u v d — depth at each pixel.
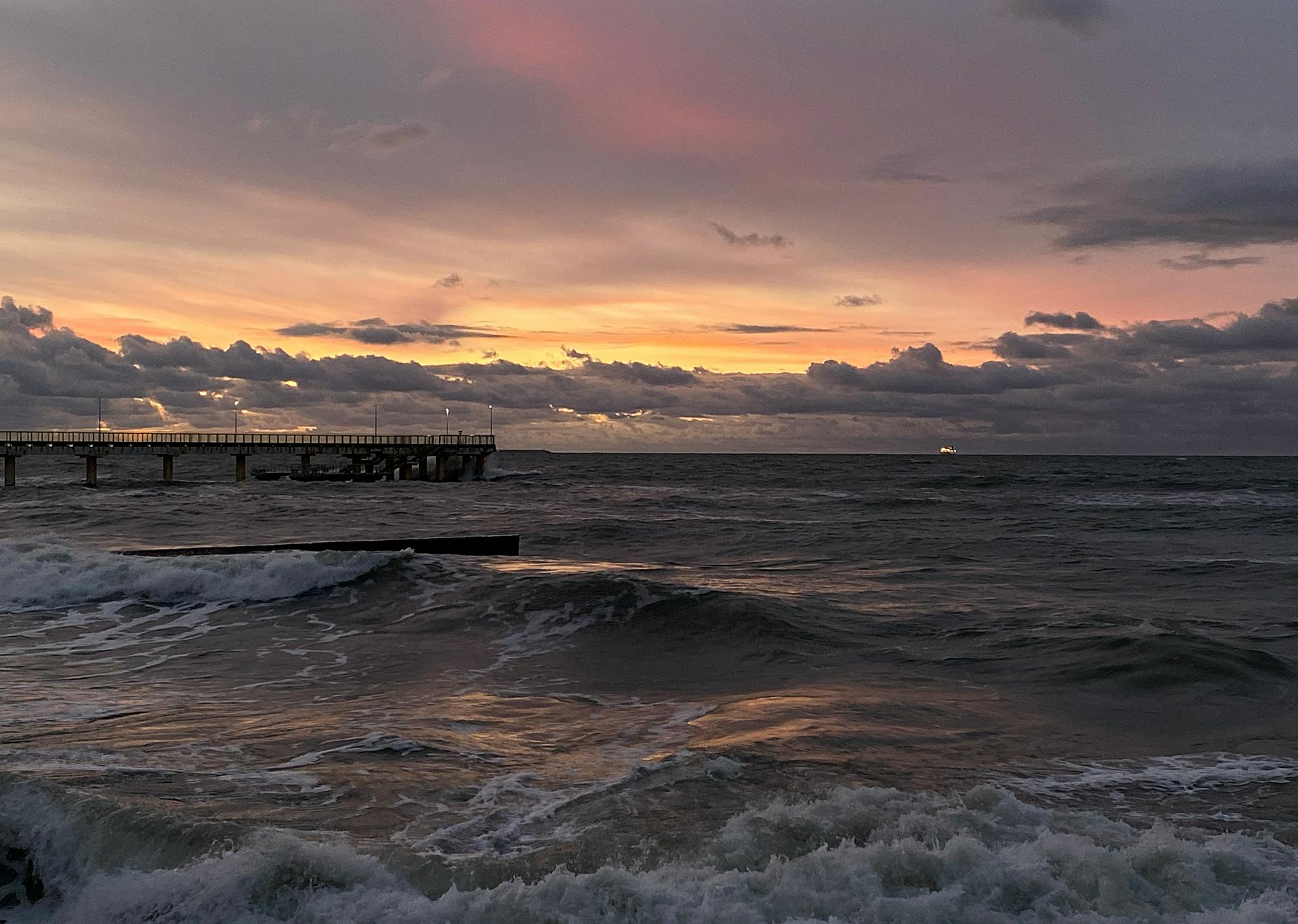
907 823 7.27
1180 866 6.54
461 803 8.42
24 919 6.31
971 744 10.34
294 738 10.44
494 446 87.62
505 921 5.92
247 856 6.50
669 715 11.88
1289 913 5.99
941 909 6.02
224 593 20.48
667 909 6.00
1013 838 7.09
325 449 76.44
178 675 14.28
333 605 19.75
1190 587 23.45
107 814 7.22
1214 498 63.31
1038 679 13.49
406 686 13.65
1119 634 15.30
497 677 14.40
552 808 8.28
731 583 23.14
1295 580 24.58
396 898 6.19
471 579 21.20
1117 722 11.38
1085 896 6.23
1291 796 8.77
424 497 59.38
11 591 20.00
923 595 21.33
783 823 7.30
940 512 50.72
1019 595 21.66
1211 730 11.02
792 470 117.69
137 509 44.12
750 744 10.05
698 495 64.94
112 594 20.38
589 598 18.94
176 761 9.45
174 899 6.20
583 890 6.17
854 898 6.14
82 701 12.34
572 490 71.06
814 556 31.08
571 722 11.51
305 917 6.02
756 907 6.05
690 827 7.68
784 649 15.59
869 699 12.34
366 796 8.55
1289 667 13.63
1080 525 42.03
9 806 7.50
